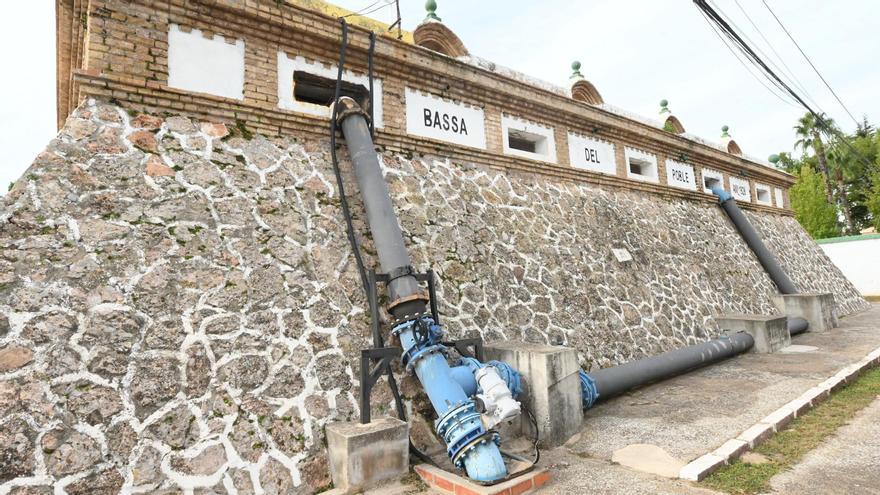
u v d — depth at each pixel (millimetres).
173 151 5227
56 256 4164
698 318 10648
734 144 17234
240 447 4363
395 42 7344
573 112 10391
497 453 4457
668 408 6680
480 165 8578
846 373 7770
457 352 6273
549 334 7527
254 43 6168
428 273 6203
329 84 6922
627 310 9148
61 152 4566
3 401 3582
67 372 3879
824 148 39031
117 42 5145
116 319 4223
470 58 8617
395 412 5355
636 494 4184
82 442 3752
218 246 5051
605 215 10445
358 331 5586
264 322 4984
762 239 15898
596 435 5793
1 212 4082
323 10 7160
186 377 4359
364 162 6359
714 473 4547
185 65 5566
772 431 5531
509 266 7730
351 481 4398
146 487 3869
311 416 4852
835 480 4258
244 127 5949
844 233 39250
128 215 4664
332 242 5945
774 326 10531
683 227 12719
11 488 3414
